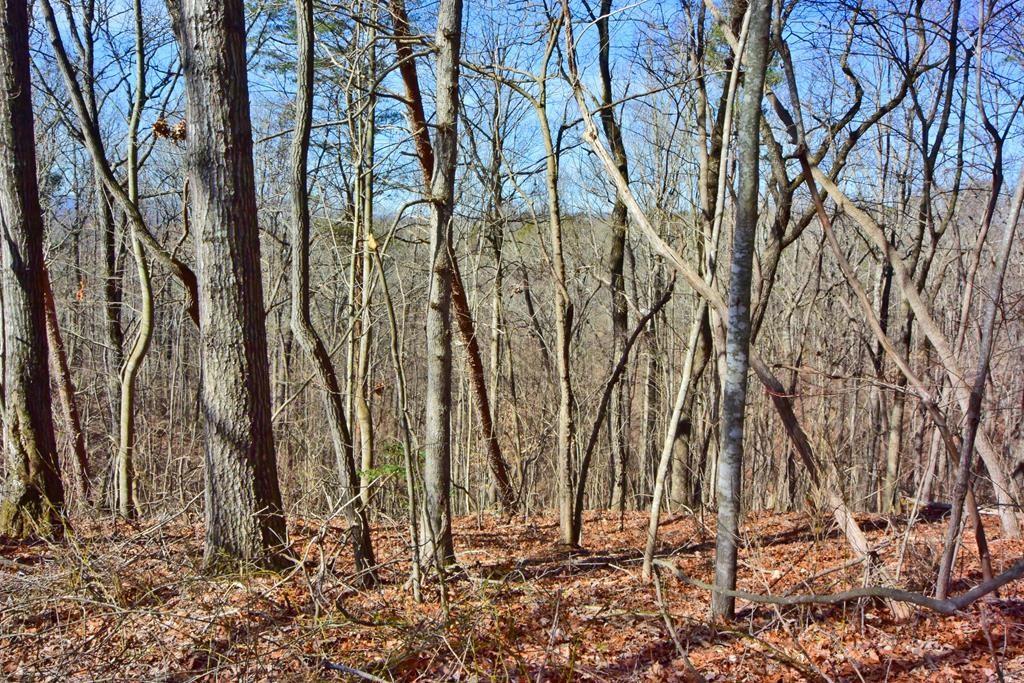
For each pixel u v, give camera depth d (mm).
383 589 6887
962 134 9273
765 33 5301
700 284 6094
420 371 21859
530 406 16172
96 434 17625
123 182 16125
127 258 18328
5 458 8875
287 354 22125
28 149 8977
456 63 7301
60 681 4922
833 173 8695
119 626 5242
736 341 5684
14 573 6562
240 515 7043
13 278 8852
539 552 9523
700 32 9430
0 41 8781
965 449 5578
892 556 7398
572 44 7266
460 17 7285
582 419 17031
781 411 6453
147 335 11758
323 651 5371
